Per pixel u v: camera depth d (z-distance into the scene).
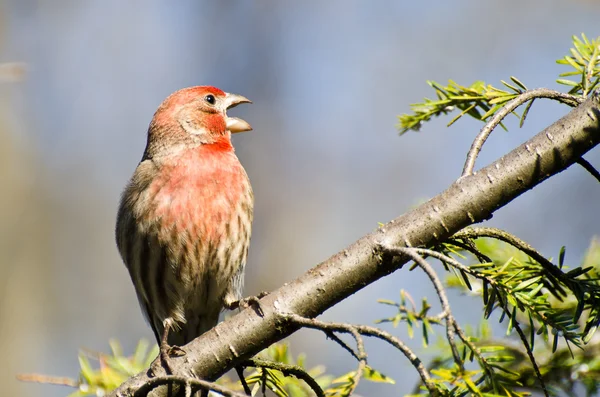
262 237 20.16
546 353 8.04
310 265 19.94
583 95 6.52
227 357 6.27
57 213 21.45
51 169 21.77
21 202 21.17
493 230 6.21
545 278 6.27
